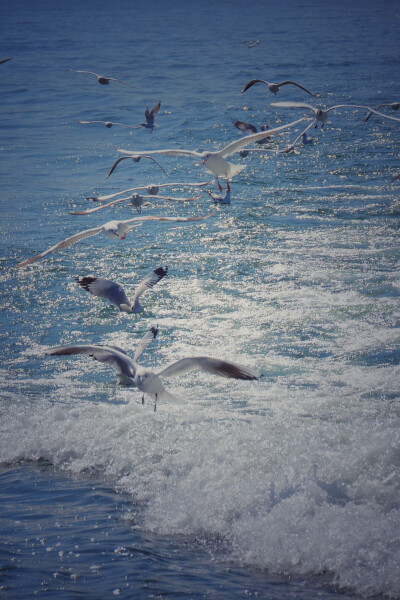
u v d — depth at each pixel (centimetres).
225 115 4309
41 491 1103
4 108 4838
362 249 2162
